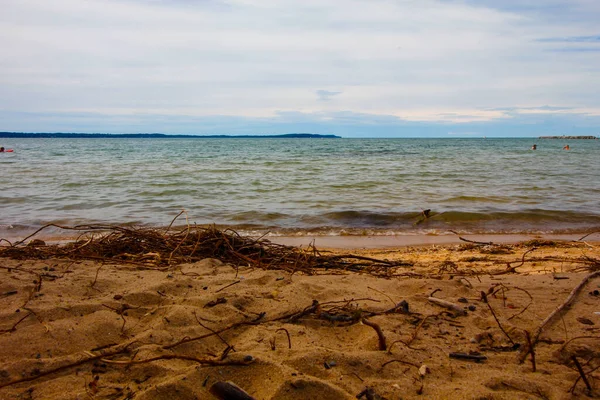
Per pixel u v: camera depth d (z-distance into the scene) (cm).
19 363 241
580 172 2023
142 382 234
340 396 222
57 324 287
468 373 249
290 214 1001
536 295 383
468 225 917
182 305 321
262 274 427
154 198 1222
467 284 419
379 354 262
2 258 472
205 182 1564
